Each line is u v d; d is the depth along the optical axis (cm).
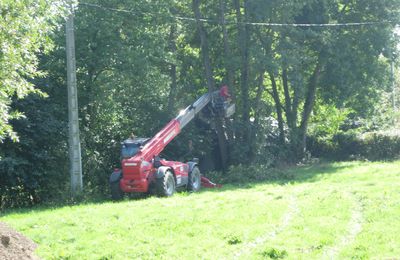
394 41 3647
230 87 3303
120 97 3027
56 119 2530
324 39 3356
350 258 1027
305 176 2809
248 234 1257
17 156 2361
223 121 3238
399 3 3647
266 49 3306
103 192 2512
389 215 1355
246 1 3297
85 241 1252
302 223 1342
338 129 4428
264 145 3331
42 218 1541
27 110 2380
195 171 2480
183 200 1861
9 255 1059
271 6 3183
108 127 2942
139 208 1678
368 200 1595
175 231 1327
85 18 2705
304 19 3591
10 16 1073
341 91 3706
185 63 3538
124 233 1320
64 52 2647
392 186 1880
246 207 1612
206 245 1187
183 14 3534
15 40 1088
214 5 3438
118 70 2812
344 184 2180
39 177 2422
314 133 4294
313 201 1661
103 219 1493
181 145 3033
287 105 3875
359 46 3631
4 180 2339
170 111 3158
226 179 2830
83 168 2677
